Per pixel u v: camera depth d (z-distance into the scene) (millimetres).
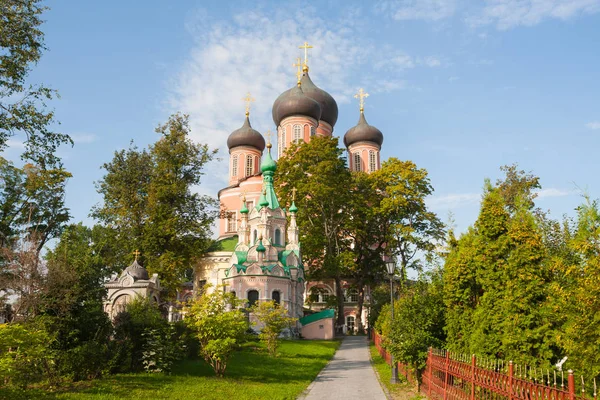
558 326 14750
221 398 19250
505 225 18453
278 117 82812
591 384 11742
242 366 28797
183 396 19016
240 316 26234
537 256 15945
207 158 57531
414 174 62469
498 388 11570
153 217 52250
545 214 40719
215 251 69000
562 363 13820
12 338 16219
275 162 64875
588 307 12297
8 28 22766
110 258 52656
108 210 53875
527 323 15031
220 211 61500
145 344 24219
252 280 51469
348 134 91312
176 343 25859
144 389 19688
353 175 68812
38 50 23703
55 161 25188
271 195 59781
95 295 24453
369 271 67812
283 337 50094
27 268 23781
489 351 16234
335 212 63344
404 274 27078
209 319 24703
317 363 32750
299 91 81438
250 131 89062
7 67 22672
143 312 26891
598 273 12656
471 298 20688
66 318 21547
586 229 15297
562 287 15109
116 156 55312
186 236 55625
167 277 51438
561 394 8961
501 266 17578
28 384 19094
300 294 58250
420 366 20688
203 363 28094
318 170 60156
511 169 48844
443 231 62344
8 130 23312
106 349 22250
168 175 53906
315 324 54500
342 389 22969
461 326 19969
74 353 20672
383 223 65875
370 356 37875
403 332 21656
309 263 64375
